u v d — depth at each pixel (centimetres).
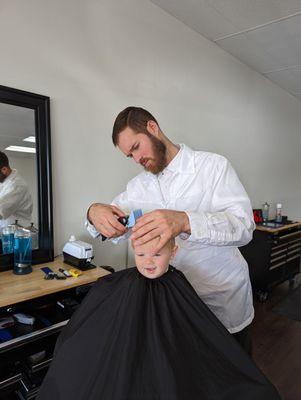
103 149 168
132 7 174
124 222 85
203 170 103
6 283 115
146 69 186
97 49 159
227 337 74
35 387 107
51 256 144
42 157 141
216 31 220
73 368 68
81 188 161
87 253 135
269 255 260
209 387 64
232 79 263
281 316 238
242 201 94
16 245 128
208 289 105
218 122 253
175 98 208
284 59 269
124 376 61
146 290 76
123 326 70
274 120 337
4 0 125
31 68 136
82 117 157
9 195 133
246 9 191
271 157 341
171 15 198
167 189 108
